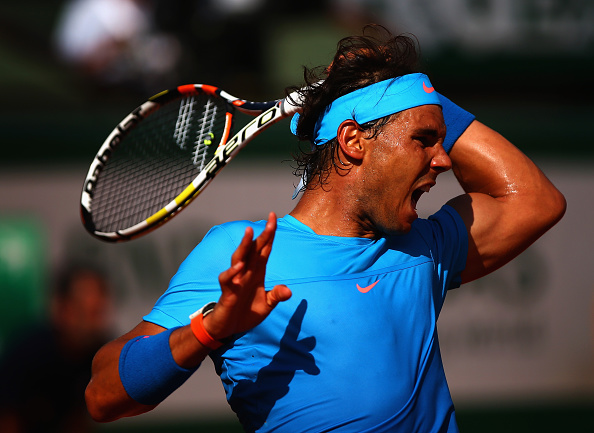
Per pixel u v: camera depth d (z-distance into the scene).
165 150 10.05
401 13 22.88
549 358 18.83
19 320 17.41
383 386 6.32
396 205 6.67
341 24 22.92
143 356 6.07
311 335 6.38
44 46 23.42
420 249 7.11
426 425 6.58
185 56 21.75
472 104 22.92
